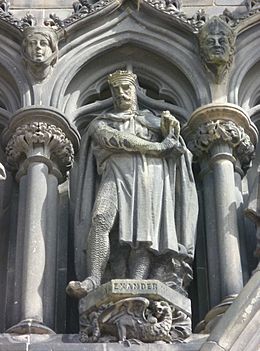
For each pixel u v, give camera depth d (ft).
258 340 25.32
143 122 29.04
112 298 26.21
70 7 32.40
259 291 25.80
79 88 31.04
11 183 29.96
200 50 30.91
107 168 28.40
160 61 31.45
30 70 30.60
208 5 32.45
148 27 31.63
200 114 29.84
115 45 31.37
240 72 30.91
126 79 29.60
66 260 28.55
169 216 27.63
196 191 28.89
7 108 30.73
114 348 25.64
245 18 31.60
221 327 25.40
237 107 29.91
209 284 28.02
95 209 27.66
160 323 26.13
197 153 29.76
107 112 30.68
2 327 27.63
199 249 28.76
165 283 27.09
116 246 27.58
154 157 28.43
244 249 28.53
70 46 31.17
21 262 27.91
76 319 27.81
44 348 25.62
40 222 28.27
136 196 27.78
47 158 29.22
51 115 29.60
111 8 31.65
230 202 28.76
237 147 29.76
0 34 31.37
